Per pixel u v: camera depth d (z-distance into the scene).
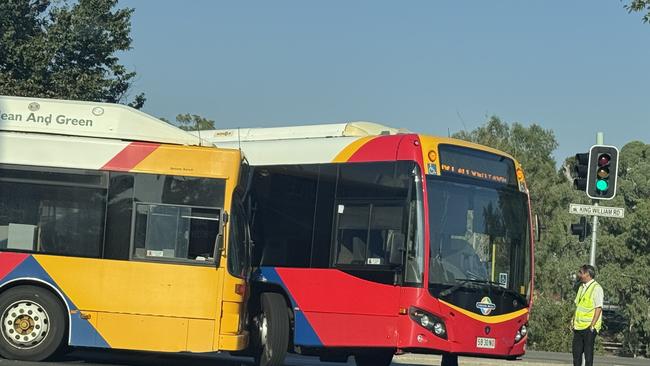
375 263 14.15
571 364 22.66
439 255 13.86
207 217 13.68
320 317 14.70
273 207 15.69
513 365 21.41
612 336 64.94
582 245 62.44
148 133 14.14
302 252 15.12
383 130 15.92
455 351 13.73
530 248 15.09
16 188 13.77
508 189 15.01
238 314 13.72
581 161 18.73
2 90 31.36
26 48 32.38
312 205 15.17
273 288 15.40
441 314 13.67
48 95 32.56
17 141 13.88
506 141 73.56
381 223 14.23
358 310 14.25
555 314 52.06
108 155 13.84
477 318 13.98
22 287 13.55
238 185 14.02
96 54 34.66
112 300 13.51
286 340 15.13
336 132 15.79
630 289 60.34
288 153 15.78
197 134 17.61
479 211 14.49
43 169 13.80
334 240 14.77
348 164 14.89
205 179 13.77
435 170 14.15
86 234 13.65
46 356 13.44
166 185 13.75
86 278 13.54
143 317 13.46
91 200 13.74
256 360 15.41
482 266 14.33
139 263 13.55
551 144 81.69
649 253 61.22
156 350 13.45
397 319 13.73
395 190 14.16
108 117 14.09
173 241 13.62
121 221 13.67
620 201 66.44
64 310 13.57
